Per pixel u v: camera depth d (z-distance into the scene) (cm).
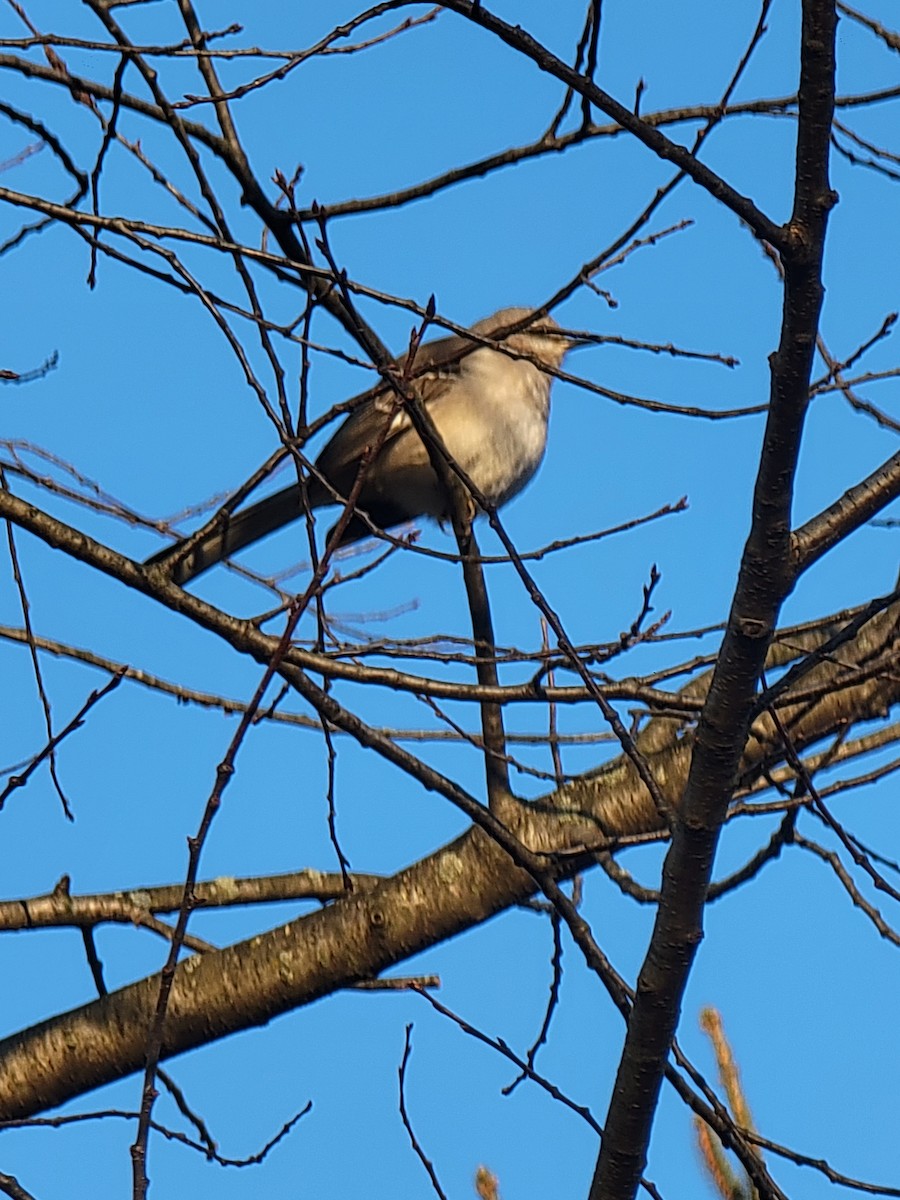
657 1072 684
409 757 798
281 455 852
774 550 667
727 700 675
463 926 896
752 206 627
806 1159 737
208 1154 779
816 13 607
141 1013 885
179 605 821
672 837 691
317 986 888
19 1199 641
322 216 735
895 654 745
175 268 761
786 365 642
